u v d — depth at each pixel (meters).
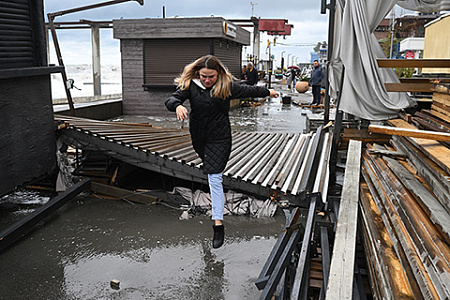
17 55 5.39
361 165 5.41
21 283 3.79
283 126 12.73
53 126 6.11
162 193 6.08
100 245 4.64
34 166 5.66
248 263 4.22
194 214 5.63
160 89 16.05
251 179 5.38
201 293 3.63
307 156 6.84
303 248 3.30
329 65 7.40
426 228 2.49
